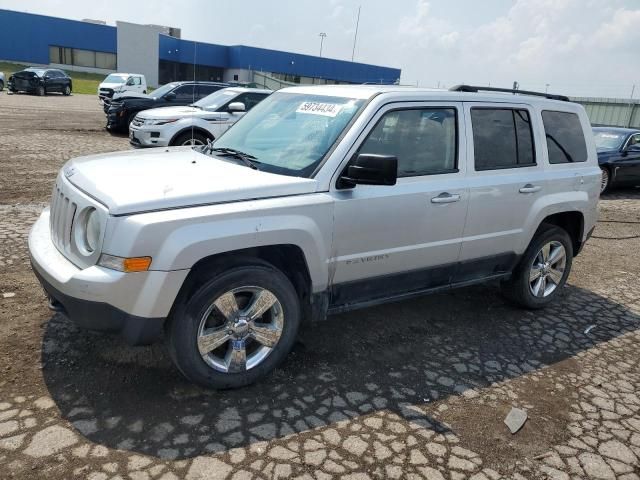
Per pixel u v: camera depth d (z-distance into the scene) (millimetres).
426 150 4133
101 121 19922
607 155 12328
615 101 25078
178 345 3254
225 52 45812
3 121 17828
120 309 3045
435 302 5301
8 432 2936
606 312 5457
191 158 4109
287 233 3395
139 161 3955
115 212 3000
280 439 3066
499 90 4844
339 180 3656
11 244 5887
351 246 3762
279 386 3600
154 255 3012
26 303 4465
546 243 5109
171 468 2771
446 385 3803
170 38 48250
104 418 3117
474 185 4340
